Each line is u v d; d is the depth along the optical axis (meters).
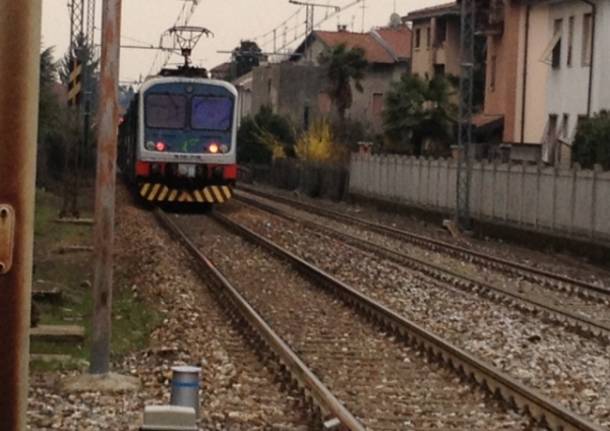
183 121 47.12
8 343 3.48
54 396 12.83
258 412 12.27
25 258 3.51
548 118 56.69
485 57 75.31
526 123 60.97
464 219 47.62
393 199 61.12
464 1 45.62
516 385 12.91
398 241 40.62
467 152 47.34
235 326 18.89
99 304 13.78
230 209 52.19
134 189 52.28
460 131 47.38
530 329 19.89
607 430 11.50
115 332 18.03
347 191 70.62
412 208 56.84
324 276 25.02
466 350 16.62
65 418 11.71
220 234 38.75
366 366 15.59
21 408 3.48
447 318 20.97
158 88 46.91
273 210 52.84
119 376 13.81
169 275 25.88
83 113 50.22
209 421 11.70
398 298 23.81
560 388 14.55
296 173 79.06
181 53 49.25
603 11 50.53
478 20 67.88
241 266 28.80
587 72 52.19
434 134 63.66
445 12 77.12
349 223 48.88
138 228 39.38
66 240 34.44
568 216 39.56
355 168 69.12
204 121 47.28
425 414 12.52
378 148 70.00
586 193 38.16
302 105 101.25
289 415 12.26
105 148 13.77
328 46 89.56
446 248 37.47
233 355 16.19
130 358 15.77
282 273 27.73
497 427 11.94
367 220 53.44
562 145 52.75
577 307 24.11
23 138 3.53
